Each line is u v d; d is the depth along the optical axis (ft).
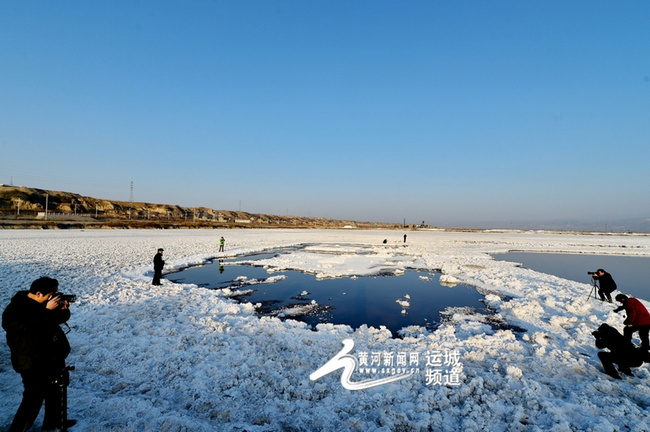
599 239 218.18
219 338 26.66
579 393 18.76
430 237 202.69
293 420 15.85
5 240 103.40
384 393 18.84
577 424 15.94
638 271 74.95
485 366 22.70
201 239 137.90
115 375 19.69
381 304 41.68
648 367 21.70
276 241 138.31
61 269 55.16
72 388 17.52
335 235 200.64
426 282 56.18
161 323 29.60
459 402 18.25
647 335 22.13
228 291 46.52
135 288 44.09
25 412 11.25
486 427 15.47
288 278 58.08
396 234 244.42
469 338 28.07
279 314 36.52
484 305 41.65
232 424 15.11
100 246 95.20
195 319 31.63
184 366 21.08
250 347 24.75
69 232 156.66
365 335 29.07
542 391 18.86
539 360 23.32
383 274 63.31
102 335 25.82
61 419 12.48
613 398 18.22
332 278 58.85
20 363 11.11
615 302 41.45
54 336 11.88
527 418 16.39
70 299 12.50
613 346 20.77
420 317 36.52
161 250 47.16
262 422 15.69
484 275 60.80
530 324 33.14
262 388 18.86
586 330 29.73
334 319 35.35
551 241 184.85
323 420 15.88
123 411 15.12
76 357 21.71
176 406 16.65
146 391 18.15
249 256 87.92
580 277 66.49
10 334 11.09
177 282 52.44
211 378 19.71
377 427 15.47
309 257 85.51
